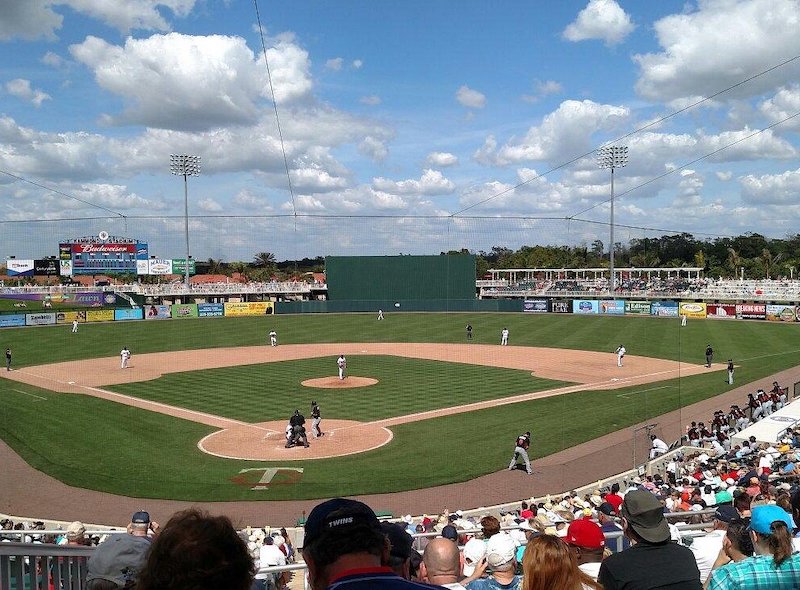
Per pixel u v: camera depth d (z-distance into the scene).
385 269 108.56
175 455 29.59
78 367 55.00
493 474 26.48
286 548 15.47
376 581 3.47
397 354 62.00
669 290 107.50
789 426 27.55
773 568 5.81
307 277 169.38
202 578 3.14
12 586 6.03
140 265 118.75
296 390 44.69
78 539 14.12
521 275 175.25
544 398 41.84
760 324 80.69
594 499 19.88
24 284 142.38
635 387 45.47
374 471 27.02
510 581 6.50
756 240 172.50
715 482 19.41
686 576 5.56
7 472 27.06
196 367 54.81
